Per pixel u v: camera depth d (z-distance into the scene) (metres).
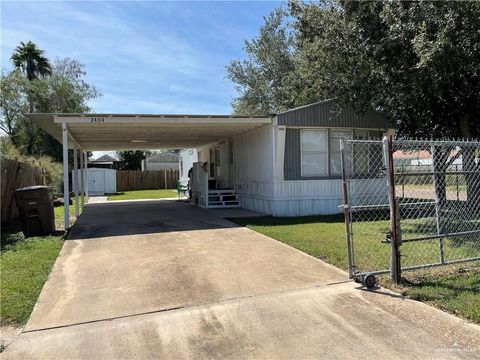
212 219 11.35
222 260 6.36
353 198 12.65
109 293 4.86
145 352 3.40
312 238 7.97
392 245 5.05
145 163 44.19
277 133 11.66
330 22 10.73
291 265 6.00
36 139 26.89
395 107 10.05
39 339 3.67
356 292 4.75
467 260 5.55
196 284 5.14
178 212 13.48
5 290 4.96
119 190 32.78
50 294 4.84
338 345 3.48
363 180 12.80
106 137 14.62
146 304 4.46
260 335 3.69
